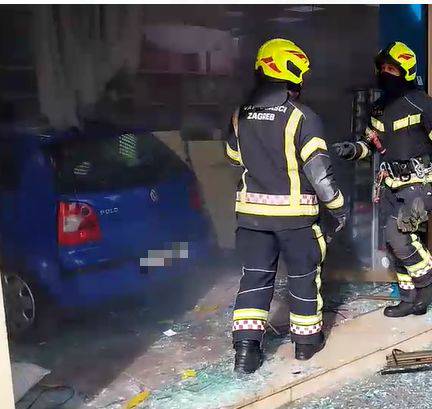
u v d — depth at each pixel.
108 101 5.88
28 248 3.90
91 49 5.89
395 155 3.98
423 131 3.93
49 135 4.18
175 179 4.37
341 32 4.88
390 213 4.08
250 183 3.46
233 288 4.71
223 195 4.85
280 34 5.30
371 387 3.50
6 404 2.62
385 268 4.73
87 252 3.85
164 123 5.64
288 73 3.29
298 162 3.34
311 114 3.29
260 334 3.52
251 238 3.51
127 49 5.89
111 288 3.96
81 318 4.16
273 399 3.32
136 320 4.25
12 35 5.69
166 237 4.25
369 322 4.12
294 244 3.45
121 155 4.17
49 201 3.85
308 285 3.53
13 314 3.94
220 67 5.77
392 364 3.66
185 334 4.06
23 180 3.93
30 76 5.76
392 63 3.88
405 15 4.65
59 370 3.59
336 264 4.83
